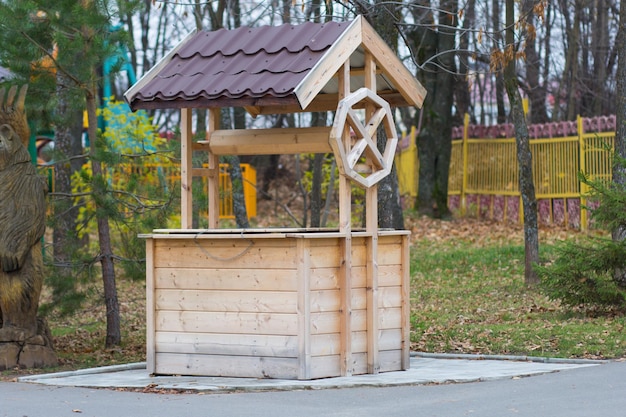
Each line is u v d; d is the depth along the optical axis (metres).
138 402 9.38
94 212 15.16
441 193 30.61
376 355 11.28
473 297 18.83
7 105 12.31
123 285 21.73
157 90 11.24
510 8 19.06
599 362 11.85
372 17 17.56
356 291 11.19
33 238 12.23
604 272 15.55
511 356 12.55
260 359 10.82
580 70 41.16
